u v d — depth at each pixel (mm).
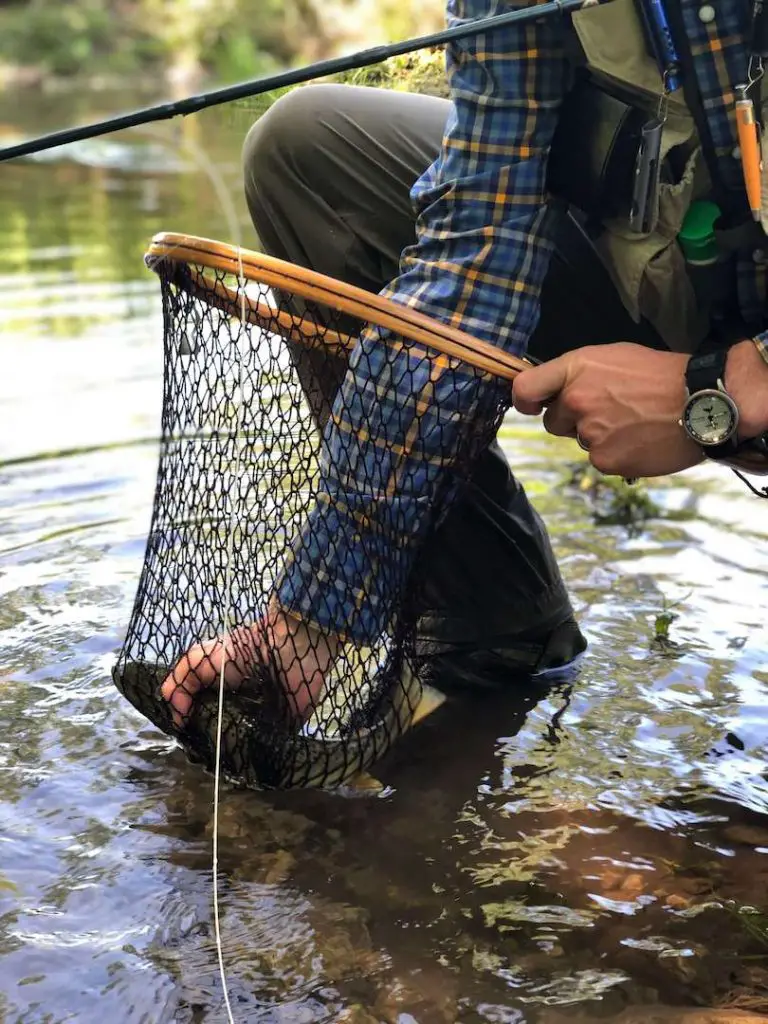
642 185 1218
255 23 16688
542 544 1592
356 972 1073
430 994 1046
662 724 1511
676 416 1235
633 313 1370
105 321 3611
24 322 3590
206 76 16562
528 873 1220
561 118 1246
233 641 1334
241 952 1092
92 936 1106
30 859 1214
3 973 1053
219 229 4863
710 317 1357
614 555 2006
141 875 1199
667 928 1140
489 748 1462
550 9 1121
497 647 1608
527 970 1081
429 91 1862
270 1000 1035
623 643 1715
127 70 17281
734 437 1208
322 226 1538
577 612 1807
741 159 1209
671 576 1924
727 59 1168
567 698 1584
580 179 1266
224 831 1279
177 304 1318
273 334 1372
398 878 1209
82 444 2520
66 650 1652
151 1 18562
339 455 1280
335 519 1280
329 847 1260
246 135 1662
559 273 1472
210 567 1398
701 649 1695
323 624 1291
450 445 1272
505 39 1196
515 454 2559
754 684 1599
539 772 1409
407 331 1198
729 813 1325
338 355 1348
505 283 1261
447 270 1264
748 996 1051
